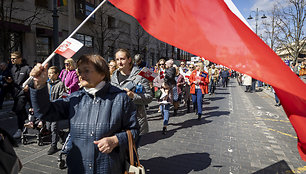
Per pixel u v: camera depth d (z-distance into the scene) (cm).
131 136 163
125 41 2470
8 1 1092
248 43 183
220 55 187
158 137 500
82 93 166
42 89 151
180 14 206
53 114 162
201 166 354
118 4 223
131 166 162
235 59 183
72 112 161
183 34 202
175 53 4134
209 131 554
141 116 294
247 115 757
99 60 161
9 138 154
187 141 474
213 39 192
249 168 351
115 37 2239
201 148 434
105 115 156
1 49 938
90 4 1847
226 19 193
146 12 216
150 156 390
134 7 218
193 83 690
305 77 1205
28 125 372
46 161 357
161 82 559
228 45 187
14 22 1112
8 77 479
